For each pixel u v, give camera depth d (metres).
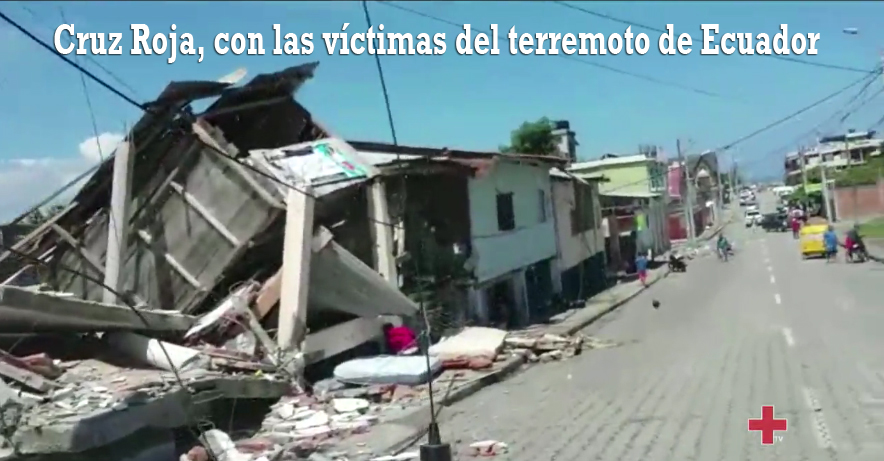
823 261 44.81
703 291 36.56
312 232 16.52
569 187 39.75
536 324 29.53
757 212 94.38
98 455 9.77
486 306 27.75
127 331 13.26
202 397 11.70
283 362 14.80
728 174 119.50
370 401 15.24
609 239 52.06
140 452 10.31
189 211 17.92
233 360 13.87
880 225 45.44
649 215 65.12
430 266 23.33
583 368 18.80
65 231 18.30
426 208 24.95
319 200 17.50
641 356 19.69
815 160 73.69
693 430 11.31
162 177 18.16
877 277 33.12
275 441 12.00
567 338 22.31
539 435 11.95
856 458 9.23
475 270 25.89
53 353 12.63
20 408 9.62
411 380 16.02
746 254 57.72
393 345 18.78
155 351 12.75
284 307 15.45
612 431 11.77
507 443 11.60
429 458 8.73
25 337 12.46
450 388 16.38
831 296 28.30
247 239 17.44
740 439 10.57
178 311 17.08
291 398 14.05
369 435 12.50
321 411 13.68
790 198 88.12
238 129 20.23
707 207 103.00
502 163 29.50
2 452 9.10
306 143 19.25
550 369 19.33
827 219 56.56
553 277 35.84
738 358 17.55
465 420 13.59
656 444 10.73
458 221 25.73
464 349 19.38
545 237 34.31
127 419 9.88
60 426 9.13
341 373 16.11
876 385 13.23
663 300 35.16
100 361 12.56
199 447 10.64
